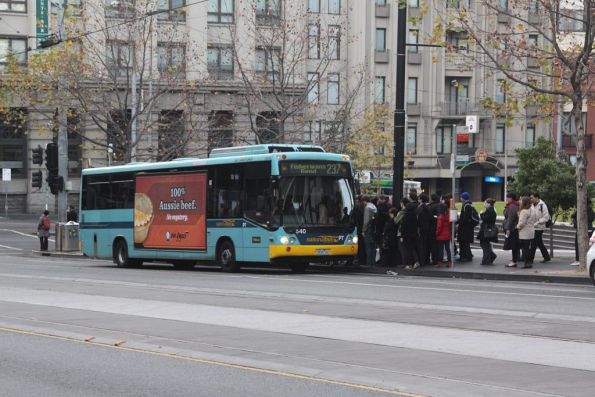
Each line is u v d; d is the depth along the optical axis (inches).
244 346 505.7
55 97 1765.5
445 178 3211.1
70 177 2600.9
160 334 557.3
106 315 659.4
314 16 2516.0
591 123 2301.9
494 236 1089.4
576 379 404.8
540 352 479.2
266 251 1090.7
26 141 2687.0
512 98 1151.6
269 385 400.2
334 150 2012.8
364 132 2208.4
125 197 1328.7
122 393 390.0
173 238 1234.6
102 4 1927.9
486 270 1037.2
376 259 1229.1
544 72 1129.4
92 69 1745.8
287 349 492.7
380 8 2965.1
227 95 2236.7
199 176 1197.1
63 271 1216.2
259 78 1955.0
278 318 628.7
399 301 740.7
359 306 703.1
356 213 1133.1
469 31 1063.0
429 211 1106.1
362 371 424.2
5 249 1918.1
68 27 1797.5
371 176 2169.0
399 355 470.6
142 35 1807.3
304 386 396.5
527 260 1050.7
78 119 2003.0
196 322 613.0
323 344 509.0
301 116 1948.8
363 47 2815.0
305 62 2364.7
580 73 999.0
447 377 410.3
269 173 1093.1
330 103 2434.8
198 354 478.6
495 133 3191.4
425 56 3053.6
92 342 532.7
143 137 2048.5
